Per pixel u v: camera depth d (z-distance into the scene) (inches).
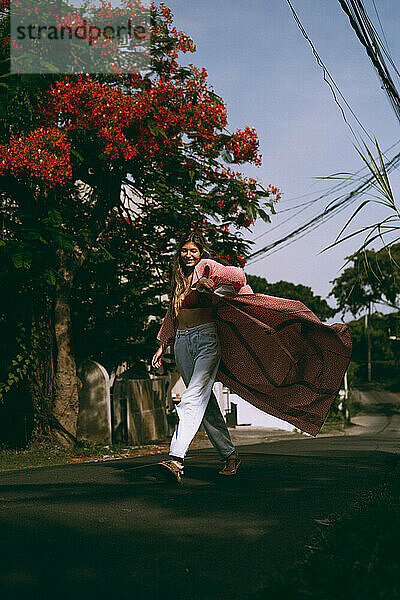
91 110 448.8
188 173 516.7
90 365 589.6
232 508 177.6
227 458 233.6
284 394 243.4
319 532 151.7
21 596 111.0
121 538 146.6
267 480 224.7
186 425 212.4
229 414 1005.8
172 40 521.0
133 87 505.0
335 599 100.4
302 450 382.3
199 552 136.5
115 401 630.5
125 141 455.2
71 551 136.6
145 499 189.0
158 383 680.4
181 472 213.3
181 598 110.7
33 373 530.0
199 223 535.5
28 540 144.3
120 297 605.6
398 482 211.5
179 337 219.9
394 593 100.2
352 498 193.0
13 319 513.3
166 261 581.9
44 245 444.5
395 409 2054.6
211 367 216.8
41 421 529.7
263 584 113.3
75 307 594.6
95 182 508.7
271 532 152.6
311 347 235.6
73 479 233.8
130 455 491.5
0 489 214.4
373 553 120.8
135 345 630.5
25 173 443.2
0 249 415.5
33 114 465.1
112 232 567.5
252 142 536.1
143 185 522.0
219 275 217.6
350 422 1536.7
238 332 230.1
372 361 2361.0
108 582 118.4
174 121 478.9
